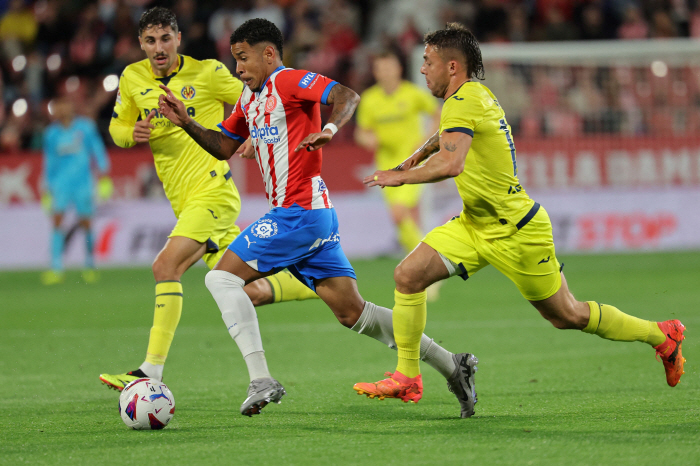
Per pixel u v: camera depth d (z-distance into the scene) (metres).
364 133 42.38
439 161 14.73
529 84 55.91
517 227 15.71
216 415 16.39
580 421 14.84
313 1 68.81
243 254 15.88
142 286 44.84
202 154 19.67
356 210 56.41
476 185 15.66
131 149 56.47
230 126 17.28
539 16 66.00
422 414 16.19
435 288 38.19
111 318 33.56
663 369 20.75
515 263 15.89
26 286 45.69
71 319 33.31
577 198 55.34
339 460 12.34
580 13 65.25
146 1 64.88
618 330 16.70
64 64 63.62
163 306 18.39
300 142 15.89
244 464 12.21
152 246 55.88
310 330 29.95
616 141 55.66
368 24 70.44
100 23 64.56
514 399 17.47
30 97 63.16
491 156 15.43
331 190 56.66
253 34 15.95
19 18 67.94
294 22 66.44
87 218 47.28
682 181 55.75
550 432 13.93
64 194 46.72
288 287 19.59
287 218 16.08
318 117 16.34
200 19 64.12
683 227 55.56
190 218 19.09
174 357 24.69
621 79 56.25
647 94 56.34
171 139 19.64
